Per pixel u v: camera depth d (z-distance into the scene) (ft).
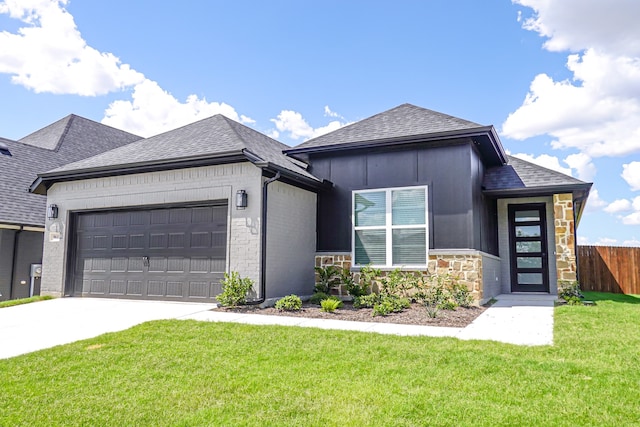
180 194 34.81
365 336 21.04
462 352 17.81
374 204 36.50
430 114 39.52
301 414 11.96
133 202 36.68
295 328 23.21
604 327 22.76
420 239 34.53
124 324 25.35
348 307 31.42
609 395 12.93
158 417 11.93
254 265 31.35
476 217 34.68
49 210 40.45
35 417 12.01
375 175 36.68
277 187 33.78
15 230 45.42
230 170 33.19
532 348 18.56
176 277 35.06
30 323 26.02
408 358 17.12
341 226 37.50
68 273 39.29
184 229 35.27
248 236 31.86
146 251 36.58
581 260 49.98
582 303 32.24
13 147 52.54
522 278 42.24
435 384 14.06
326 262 37.32
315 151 38.40
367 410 12.10
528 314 27.76
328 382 14.43
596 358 16.90
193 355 18.03
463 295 30.89
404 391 13.47
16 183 48.26
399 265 34.86
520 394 13.10
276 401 12.87
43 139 62.80
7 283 44.73
